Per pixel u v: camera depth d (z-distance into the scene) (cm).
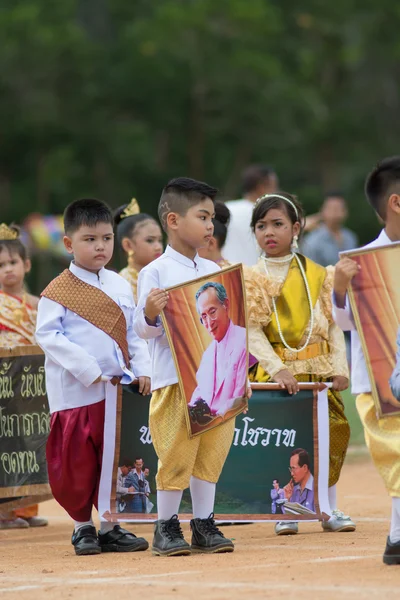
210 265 1431
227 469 1556
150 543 1568
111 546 1470
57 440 1480
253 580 1137
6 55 8481
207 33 8738
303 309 1589
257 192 2275
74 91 8869
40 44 8481
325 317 1602
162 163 9194
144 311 1344
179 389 1348
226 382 1367
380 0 9681
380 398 1176
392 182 1239
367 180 1271
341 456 1636
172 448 1358
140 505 1491
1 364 1791
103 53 8931
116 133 8744
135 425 1498
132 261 1908
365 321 1188
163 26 8781
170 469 1368
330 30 9644
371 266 1198
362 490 2138
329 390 1625
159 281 1381
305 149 9425
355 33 9831
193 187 1384
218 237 1836
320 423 1577
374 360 1181
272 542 1491
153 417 1375
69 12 9100
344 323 1234
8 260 1902
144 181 9162
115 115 9138
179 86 8744
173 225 1393
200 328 1353
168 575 1200
